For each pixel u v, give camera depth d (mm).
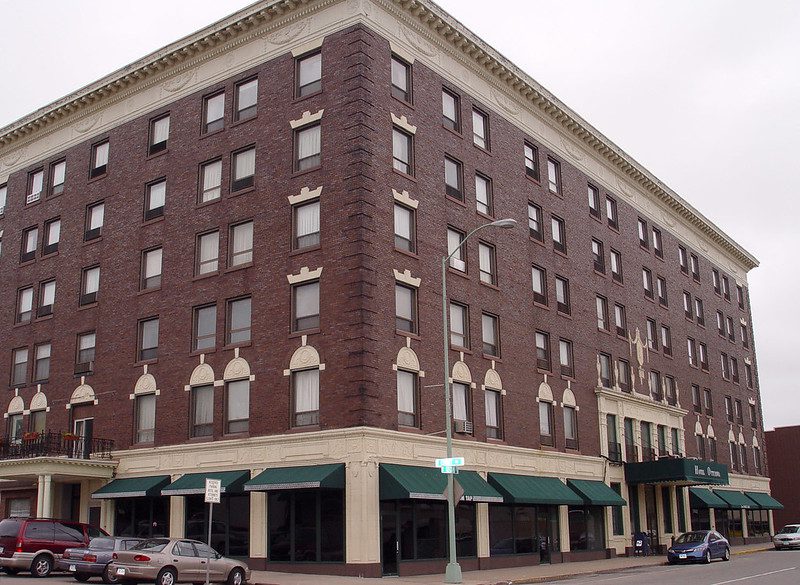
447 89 39781
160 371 38250
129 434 38688
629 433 51031
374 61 35250
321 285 33375
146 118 42375
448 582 28172
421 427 33781
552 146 48156
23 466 37312
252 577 29438
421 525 32844
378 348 32250
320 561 31031
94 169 44562
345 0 35781
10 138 48906
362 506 30188
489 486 36094
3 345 46219
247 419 34781
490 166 41844
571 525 43094
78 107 45594
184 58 40938
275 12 37469
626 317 53188
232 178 37969
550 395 43219
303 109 35938
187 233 38844
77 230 44188
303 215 35031
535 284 44344
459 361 36969
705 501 57000
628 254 55281
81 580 28250
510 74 43406
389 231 34125
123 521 37875
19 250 47156
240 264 36594
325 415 32031
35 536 30188
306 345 33281
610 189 54469
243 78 38656
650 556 47906
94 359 41344
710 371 66000
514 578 31062
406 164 36344
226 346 35969
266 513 32906
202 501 35375
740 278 77750
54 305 44188
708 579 29844
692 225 67562
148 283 40250
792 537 57625
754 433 73625
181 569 26203
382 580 28547
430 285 35938
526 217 44188
